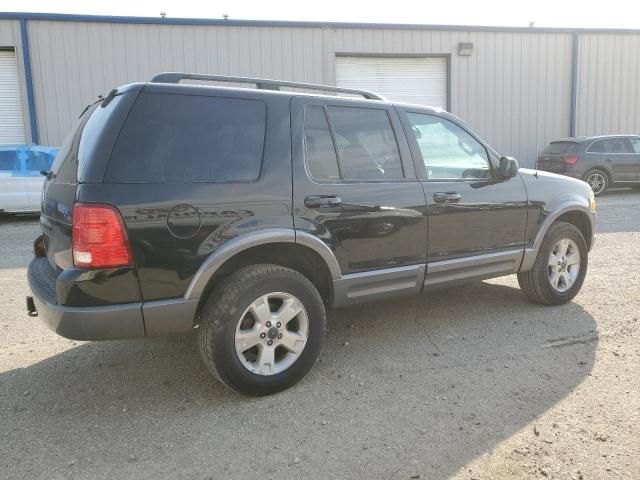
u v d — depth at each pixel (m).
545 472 2.52
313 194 3.45
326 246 3.48
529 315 4.75
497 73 18.56
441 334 4.34
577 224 5.24
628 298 5.17
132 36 15.62
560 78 19.14
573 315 4.73
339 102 3.74
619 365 3.67
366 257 3.72
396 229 3.83
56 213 3.08
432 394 3.31
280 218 3.30
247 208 3.20
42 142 15.52
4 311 5.14
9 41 14.98
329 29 16.88
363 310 4.97
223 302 3.13
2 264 7.25
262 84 3.61
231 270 3.35
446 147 4.27
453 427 2.92
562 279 4.98
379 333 4.39
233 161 3.22
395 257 3.86
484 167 4.47
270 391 3.32
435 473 2.53
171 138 3.06
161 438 2.88
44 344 4.28
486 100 18.59
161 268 2.97
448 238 4.12
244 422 3.03
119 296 2.89
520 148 19.11
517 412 3.07
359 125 3.80
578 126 19.53
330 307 3.70
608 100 19.69
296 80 16.81
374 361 3.83
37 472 2.59
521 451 2.69
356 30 17.11
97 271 2.82
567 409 3.09
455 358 3.86
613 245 7.77
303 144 3.49
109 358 3.97
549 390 3.33
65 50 15.32
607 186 14.75
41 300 3.01
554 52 18.95
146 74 15.81
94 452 2.76
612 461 2.59
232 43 16.25
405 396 3.29
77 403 3.30
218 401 3.29
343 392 3.37
